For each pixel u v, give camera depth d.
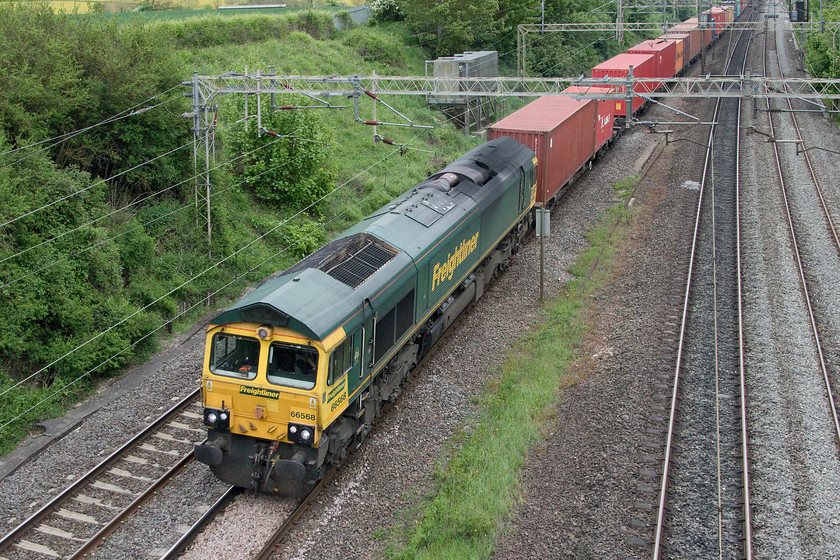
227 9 46.91
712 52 70.25
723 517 12.66
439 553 11.91
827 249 24.70
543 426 15.59
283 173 26.70
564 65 55.22
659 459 14.23
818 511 12.74
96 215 19.81
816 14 62.62
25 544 12.16
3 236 16.91
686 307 20.72
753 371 17.53
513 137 26.62
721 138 38.91
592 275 23.75
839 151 35.84
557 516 12.76
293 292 13.11
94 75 21.56
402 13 49.50
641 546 11.95
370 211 29.70
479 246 20.62
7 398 15.91
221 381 12.92
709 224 27.39
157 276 21.39
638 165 34.91
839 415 15.73
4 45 19.88
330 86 37.62
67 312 17.58
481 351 19.06
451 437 15.38
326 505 13.21
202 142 22.97
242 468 13.28
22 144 18.75
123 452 14.66
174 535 12.31
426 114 39.78
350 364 13.55
